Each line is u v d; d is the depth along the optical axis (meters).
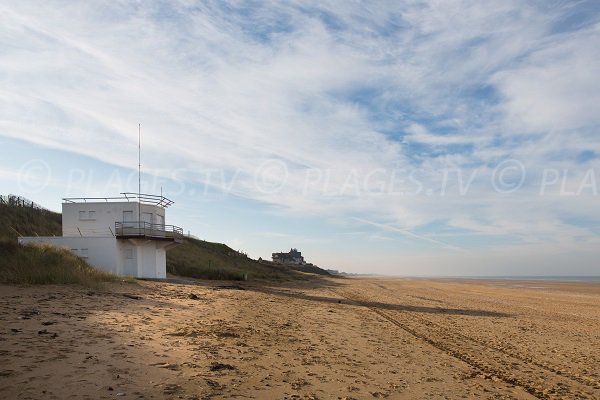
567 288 68.00
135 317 15.66
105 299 19.77
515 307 31.89
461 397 9.30
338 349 13.36
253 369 10.01
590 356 14.59
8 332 11.39
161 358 10.09
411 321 21.72
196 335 13.25
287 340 14.12
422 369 11.49
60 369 8.55
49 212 60.12
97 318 14.66
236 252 99.75
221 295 28.58
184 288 30.62
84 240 37.72
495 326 21.02
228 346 12.12
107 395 7.45
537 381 10.99
